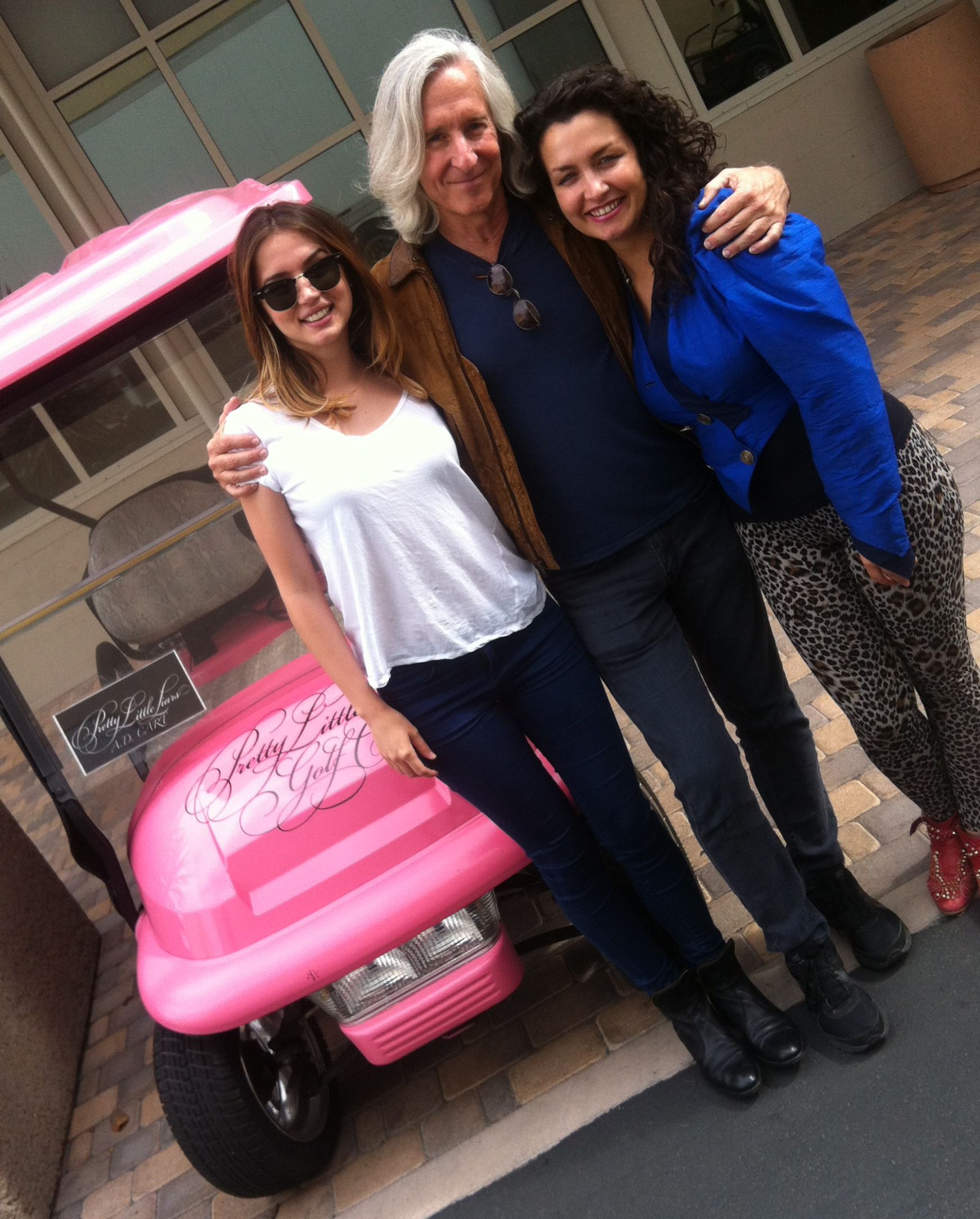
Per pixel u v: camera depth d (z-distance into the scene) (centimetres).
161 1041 225
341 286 169
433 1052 264
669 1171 206
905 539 175
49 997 337
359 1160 244
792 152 662
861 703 200
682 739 194
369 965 212
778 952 218
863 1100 200
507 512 186
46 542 218
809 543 190
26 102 557
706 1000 220
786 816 224
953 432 372
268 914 209
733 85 647
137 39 559
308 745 229
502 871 207
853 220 676
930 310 483
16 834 368
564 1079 237
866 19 645
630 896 222
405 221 173
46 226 578
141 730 230
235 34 564
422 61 161
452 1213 220
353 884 209
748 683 209
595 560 189
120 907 236
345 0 569
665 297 170
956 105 613
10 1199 269
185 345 211
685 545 193
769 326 161
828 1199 187
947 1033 203
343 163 591
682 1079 223
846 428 166
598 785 199
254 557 226
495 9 596
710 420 179
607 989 255
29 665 223
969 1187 179
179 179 585
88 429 214
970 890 222
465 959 215
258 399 175
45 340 205
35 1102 300
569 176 166
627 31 621
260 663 240
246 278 168
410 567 176
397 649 183
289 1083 243
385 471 171
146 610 224
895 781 213
